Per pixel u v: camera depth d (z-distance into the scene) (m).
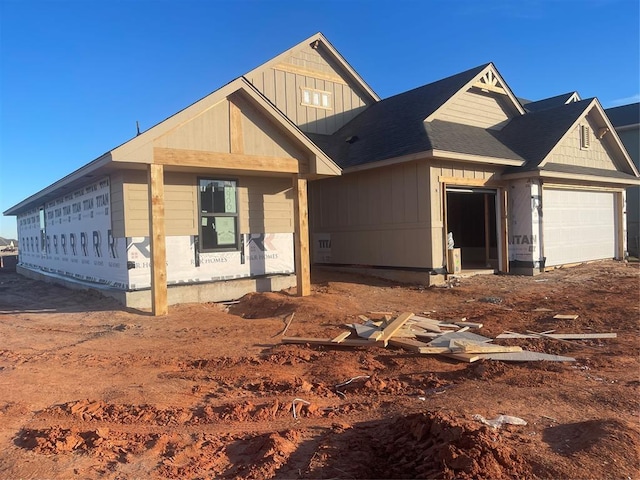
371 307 11.70
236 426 5.02
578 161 18.62
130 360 7.54
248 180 13.56
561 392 5.68
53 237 18.97
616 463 3.83
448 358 7.48
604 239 20.41
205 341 8.72
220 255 13.06
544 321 9.72
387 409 5.39
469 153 14.59
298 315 10.64
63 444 4.50
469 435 3.95
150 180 10.35
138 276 11.84
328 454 4.16
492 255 20.00
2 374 6.82
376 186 16.11
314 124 19.23
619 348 7.61
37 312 11.84
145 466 4.13
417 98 18.03
